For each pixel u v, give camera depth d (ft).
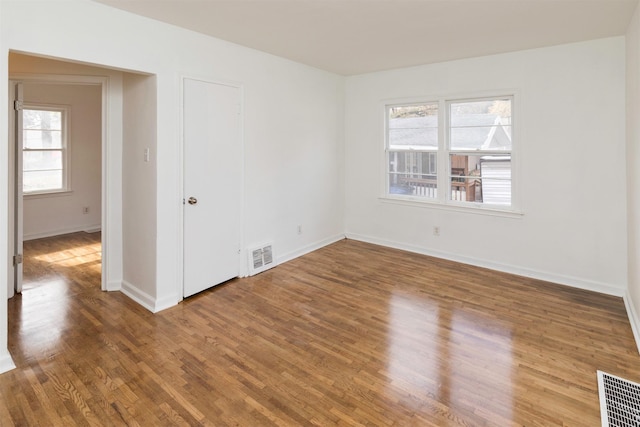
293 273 13.83
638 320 9.21
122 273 12.07
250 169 13.26
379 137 17.11
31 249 16.67
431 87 15.21
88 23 8.62
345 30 10.90
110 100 11.39
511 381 7.43
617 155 11.53
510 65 13.24
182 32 10.62
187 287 11.41
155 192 10.39
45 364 7.90
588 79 11.84
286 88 14.51
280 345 8.79
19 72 10.59
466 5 9.09
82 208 20.30
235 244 12.96
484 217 14.38
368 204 17.88
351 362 8.11
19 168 11.34
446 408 6.66
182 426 6.21
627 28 10.56
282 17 9.85
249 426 6.22
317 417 6.45
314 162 16.42
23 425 6.19
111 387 7.17
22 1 7.55
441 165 15.31
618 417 6.41
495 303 11.19
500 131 13.94
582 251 12.37
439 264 14.87
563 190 12.57
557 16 9.75
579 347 8.71
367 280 13.12
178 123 10.71
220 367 7.88
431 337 9.19
